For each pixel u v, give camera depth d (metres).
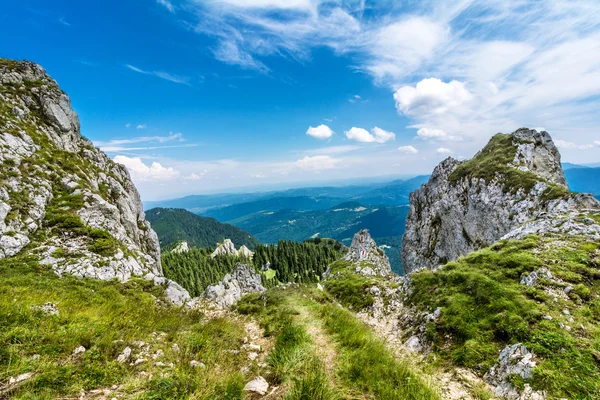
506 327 11.23
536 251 17.05
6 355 6.52
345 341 11.30
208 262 135.25
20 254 18.38
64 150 32.75
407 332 15.81
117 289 18.47
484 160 49.84
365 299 23.44
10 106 30.23
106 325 9.61
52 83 37.50
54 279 16.75
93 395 5.93
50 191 25.11
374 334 13.95
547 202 31.86
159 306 17.62
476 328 12.16
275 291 23.97
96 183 32.31
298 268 127.56
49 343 7.38
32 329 7.88
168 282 22.27
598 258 14.60
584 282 13.02
